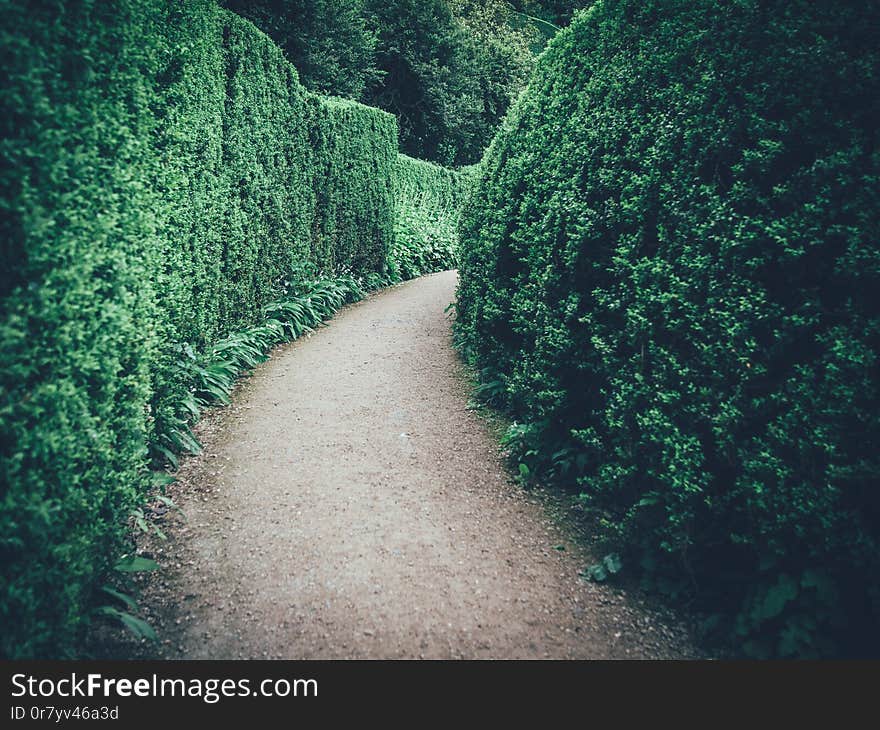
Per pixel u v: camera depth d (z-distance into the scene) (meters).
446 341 7.71
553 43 5.00
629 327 3.22
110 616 2.67
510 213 5.19
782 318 2.40
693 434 2.75
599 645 2.62
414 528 3.50
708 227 2.70
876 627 2.25
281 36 13.69
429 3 18.36
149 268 3.23
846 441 2.19
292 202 8.09
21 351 1.96
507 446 4.57
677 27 3.23
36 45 2.00
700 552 2.83
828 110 2.33
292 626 2.68
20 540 1.92
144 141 3.06
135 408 2.98
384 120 11.59
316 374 6.29
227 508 3.68
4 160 1.89
